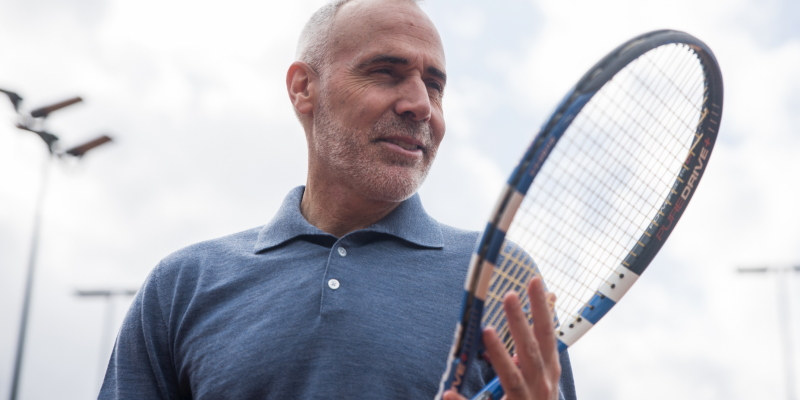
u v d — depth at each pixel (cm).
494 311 201
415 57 219
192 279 226
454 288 211
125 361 224
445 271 215
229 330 207
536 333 164
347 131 219
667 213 208
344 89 221
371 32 222
